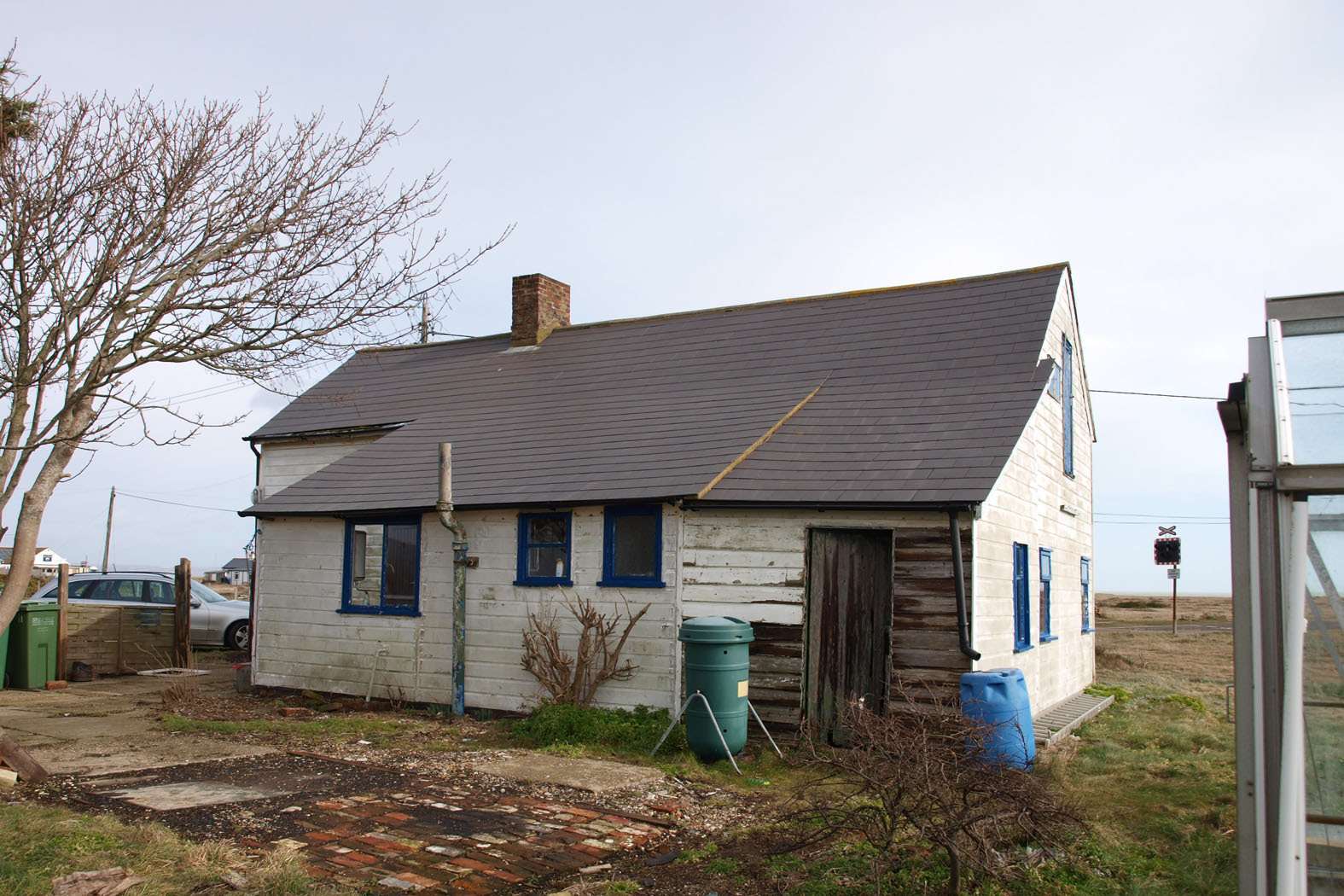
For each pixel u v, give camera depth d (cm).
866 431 1341
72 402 904
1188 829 796
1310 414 526
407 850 731
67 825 722
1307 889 489
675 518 1284
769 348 1697
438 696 1452
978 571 1158
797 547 1217
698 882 679
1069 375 1781
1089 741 1264
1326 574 512
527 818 824
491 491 1438
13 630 1736
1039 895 635
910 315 1650
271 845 727
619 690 1295
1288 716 481
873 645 1188
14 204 880
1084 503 1928
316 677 1573
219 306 971
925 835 623
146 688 1731
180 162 974
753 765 1073
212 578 7512
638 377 1752
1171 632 3806
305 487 1664
